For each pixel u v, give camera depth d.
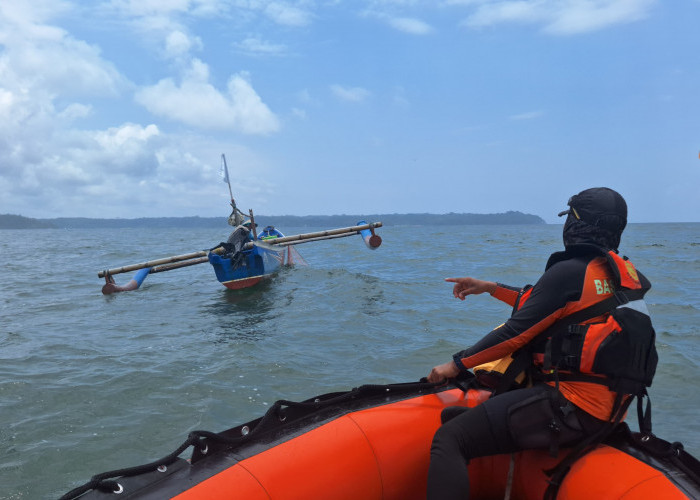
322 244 32.28
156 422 4.47
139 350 6.80
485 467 2.11
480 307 9.32
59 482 3.56
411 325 7.90
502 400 1.84
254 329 7.88
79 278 16.09
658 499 1.63
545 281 1.83
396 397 2.31
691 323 7.94
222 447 1.90
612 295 1.80
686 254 24.09
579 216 1.92
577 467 1.82
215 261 11.52
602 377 1.77
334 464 1.90
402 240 42.34
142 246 38.31
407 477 2.05
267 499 1.72
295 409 2.10
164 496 1.63
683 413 4.43
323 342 6.96
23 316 9.48
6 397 5.06
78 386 5.34
